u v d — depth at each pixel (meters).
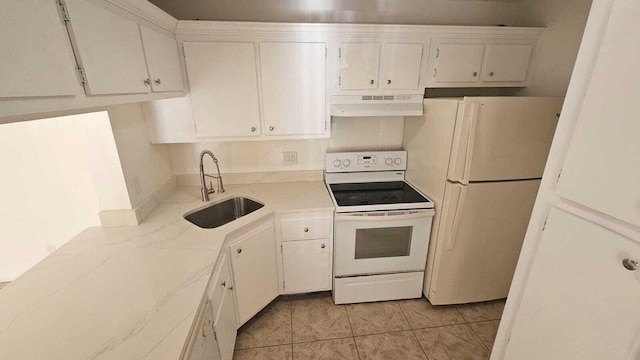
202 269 1.21
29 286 1.10
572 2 1.72
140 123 1.70
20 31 0.64
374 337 1.86
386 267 2.05
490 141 1.63
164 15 1.40
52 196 2.05
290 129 1.92
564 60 1.80
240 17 1.97
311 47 1.77
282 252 1.96
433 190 1.93
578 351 0.88
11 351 0.82
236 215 2.16
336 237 1.94
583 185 0.83
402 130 2.38
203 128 1.82
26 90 0.66
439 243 1.90
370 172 2.34
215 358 1.24
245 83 1.78
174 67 1.58
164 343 0.85
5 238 2.16
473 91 2.27
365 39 1.79
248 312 1.80
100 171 1.49
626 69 0.69
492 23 2.18
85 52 0.85
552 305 0.97
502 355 1.24
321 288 2.12
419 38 1.83
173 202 1.94
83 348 0.83
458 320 1.99
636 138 0.68
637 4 0.66
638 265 0.71
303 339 1.85
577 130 0.83
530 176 1.75
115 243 1.42
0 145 1.89
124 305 1.00
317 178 2.41
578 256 0.86
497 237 1.87
